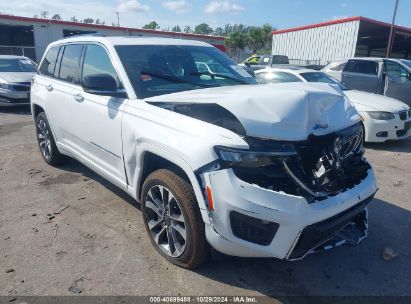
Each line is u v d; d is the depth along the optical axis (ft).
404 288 9.16
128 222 12.14
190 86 11.89
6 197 14.10
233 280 9.31
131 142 10.36
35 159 18.84
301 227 7.73
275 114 8.30
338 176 8.96
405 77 31.81
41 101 16.21
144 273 9.51
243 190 7.75
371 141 22.67
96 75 10.70
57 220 12.27
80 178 16.10
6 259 10.05
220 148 7.98
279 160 8.07
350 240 9.68
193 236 8.83
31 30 100.99
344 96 10.49
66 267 9.73
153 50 12.51
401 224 12.40
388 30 76.79
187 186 8.90
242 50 159.63
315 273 9.68
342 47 70.44
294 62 75.82
